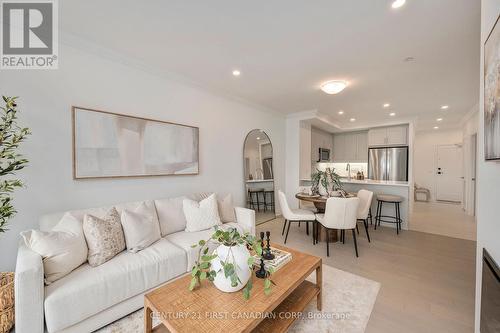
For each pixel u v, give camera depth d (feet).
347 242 10.96
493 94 3.42
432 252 9.64
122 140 7.84
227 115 12.01
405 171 17.52
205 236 7.58
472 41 6.68
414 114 16.06
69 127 6.78
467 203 17.16
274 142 15.65
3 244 5.78
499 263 3.50
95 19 5.84
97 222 5.86
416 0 5.05
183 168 9.76
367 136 20.30
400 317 5.56
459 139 22.11
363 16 5.65
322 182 11.61
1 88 5.82
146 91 8.57
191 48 7.27
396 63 8.16
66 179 6.73
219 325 3.61
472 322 5.37
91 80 7.20
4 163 5.82
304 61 8.10
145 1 5.15
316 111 15.14
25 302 4.14
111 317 5.17
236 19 5.82
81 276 4.95
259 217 14.21
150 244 6.73
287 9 5.42
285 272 5.24
